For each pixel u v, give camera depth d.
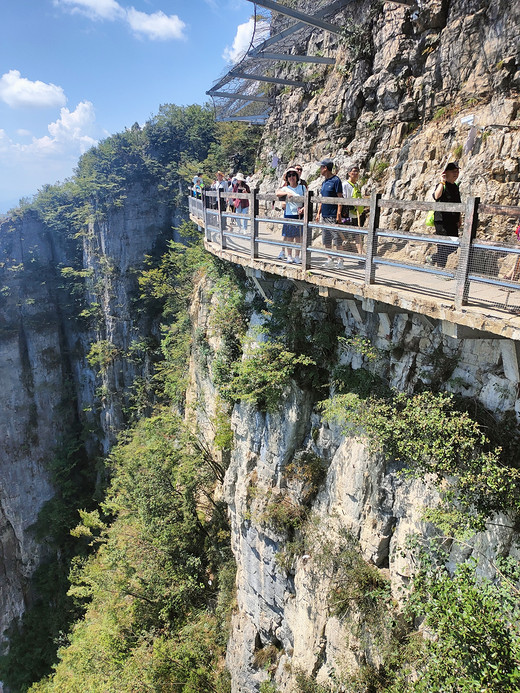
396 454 9.50
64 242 64.69
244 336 16.67
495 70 11.50
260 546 15.35
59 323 62.34
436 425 7.84
